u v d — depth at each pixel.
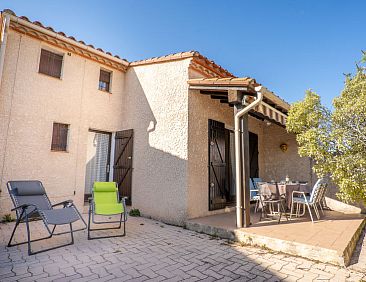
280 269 3.63
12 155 6.10
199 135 6.71
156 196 6.75
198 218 6.21
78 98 7.51
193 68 6.73
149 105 7.52
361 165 3.34
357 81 3.71
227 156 8.04
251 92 5.57
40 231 5.30
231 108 8.26
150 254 4.15
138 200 7.25
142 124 7.62
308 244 4.13
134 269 3.56
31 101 6.52
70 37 7.16
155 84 7.45
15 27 6.28
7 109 6.09
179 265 3.73
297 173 9.32
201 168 6.64
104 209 5.04
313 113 4.34
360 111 3.37
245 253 4.27
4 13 5.93
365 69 3.75
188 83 6.43
